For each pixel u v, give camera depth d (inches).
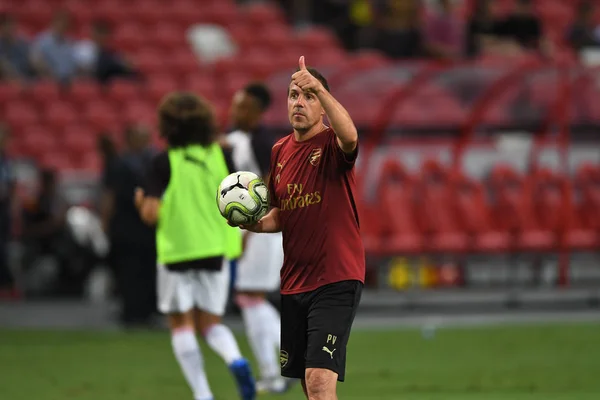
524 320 1934.1
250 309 1311.5
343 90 2338.8
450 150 2348.7
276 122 2172.7
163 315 2034.9
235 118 1323.8
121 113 2812.5
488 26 2738.7
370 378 1398.9
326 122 1812.3
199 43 3154.5
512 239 2175.2
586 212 2255.2
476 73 2415.1
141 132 1977.1
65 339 1793.8
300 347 853.8
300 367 858.8
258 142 1311.5
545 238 2190.0
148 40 3164.4
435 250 2127.2
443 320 1946.4
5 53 2896.2
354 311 839.7
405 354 1596.9
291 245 851.4
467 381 1369.3
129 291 1932.8
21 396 1300.4
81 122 2763.3
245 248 1301.7
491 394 1280.8
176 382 1400.1
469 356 1569.9
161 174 1154.7
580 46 2935.5
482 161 2351.1
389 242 2113.7
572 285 2247.8
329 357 812.6
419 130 2404.0
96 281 2379.4
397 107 2381.9
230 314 2014.0
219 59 3041.3
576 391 1296.8
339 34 3440.0
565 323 1892.2
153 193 1151.6
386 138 2393.0
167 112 1165.1
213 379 1439.5
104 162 1990.7
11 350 1679.4
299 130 854.5
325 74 2386.8
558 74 2375.7
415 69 2352.4
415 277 2226.9
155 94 2859.3
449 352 1609.3
